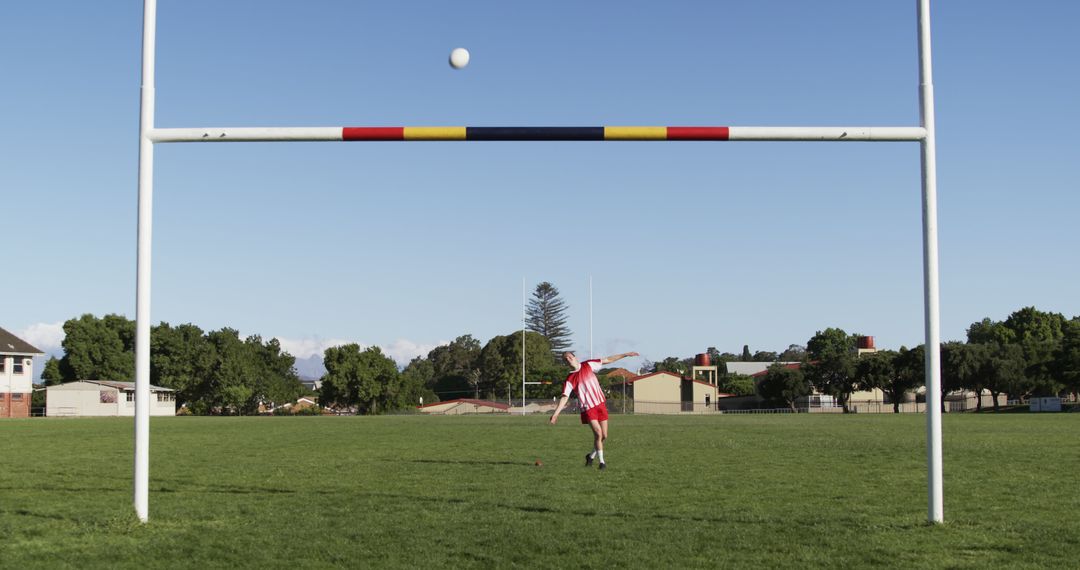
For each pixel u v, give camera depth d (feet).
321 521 30.73
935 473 29.68
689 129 31.65
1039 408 232.53
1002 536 27.32
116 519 30.60
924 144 30.68
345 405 320.70
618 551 25.46
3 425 130.93
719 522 30.17
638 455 58.29
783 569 23.24
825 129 31.22
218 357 312.71
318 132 31.71
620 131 31.68
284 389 334.24
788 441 73.41
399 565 23.93
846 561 24.02
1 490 40.60
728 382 419.95
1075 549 25.38
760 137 31.50
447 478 44.39
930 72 30.81
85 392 258.98
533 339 416.26
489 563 24.13
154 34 31.58
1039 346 270.26
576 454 59.72
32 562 24.56
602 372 406.62
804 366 307.99
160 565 24.20
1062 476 44.21
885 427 105.50
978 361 260.42
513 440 77.36
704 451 61.77
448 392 423.64
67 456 60.95
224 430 105.60
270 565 24.13
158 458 58.49
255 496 37.60
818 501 35.24
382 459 56.34
